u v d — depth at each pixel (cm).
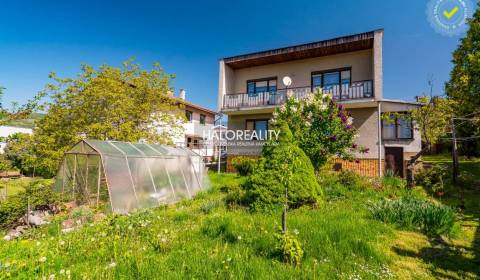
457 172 1052
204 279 303
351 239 420
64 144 1255
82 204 810
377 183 947
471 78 1553
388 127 1422
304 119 995
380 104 1371
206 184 1189
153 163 940
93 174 840
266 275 307
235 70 1886
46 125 1210
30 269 328
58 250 403
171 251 396
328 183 941
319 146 945
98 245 425
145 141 1409
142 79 1423
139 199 806
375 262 361
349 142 980
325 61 1595
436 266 364
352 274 321
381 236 467
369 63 1473
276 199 643
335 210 629
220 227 492
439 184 929
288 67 1708
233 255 363
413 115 1141
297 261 342
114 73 1356
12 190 1027
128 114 1366
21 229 593
